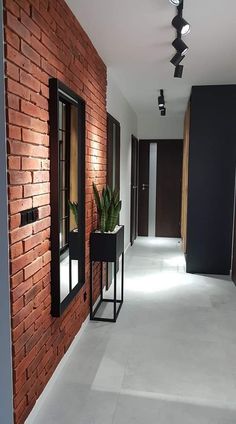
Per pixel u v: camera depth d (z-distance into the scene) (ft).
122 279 11.46
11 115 4.94
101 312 10.81
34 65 5.73
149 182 23.80
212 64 11.37
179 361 8.11
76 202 8.71
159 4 7.39
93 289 10.68
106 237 9.78
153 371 7.69
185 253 16.40
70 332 8.29
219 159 14.58
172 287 13.28
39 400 6.37
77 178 8.75
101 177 11.37
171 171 23.48
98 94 10.69
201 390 7.05
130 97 16.92
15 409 5.32
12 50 4.90
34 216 5.82
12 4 4.84
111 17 8.03
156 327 9.84
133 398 6.75
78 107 8.57
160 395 6.86
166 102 17.95
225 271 15.02
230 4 7.32
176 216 23.66
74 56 8.03
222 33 8.79
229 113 14.33
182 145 23.15
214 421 6.16
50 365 6.92
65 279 7.99
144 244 21.54
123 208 17.54
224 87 14.25
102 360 8.09
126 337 9.23
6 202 4.90
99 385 7.15
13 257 5.08
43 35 6.10
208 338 9.24
